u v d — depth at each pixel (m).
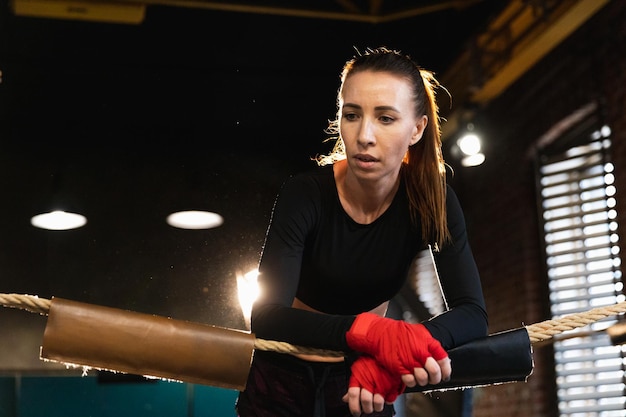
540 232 6.75
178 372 1.77
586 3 5.48
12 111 7.23
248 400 2.09
